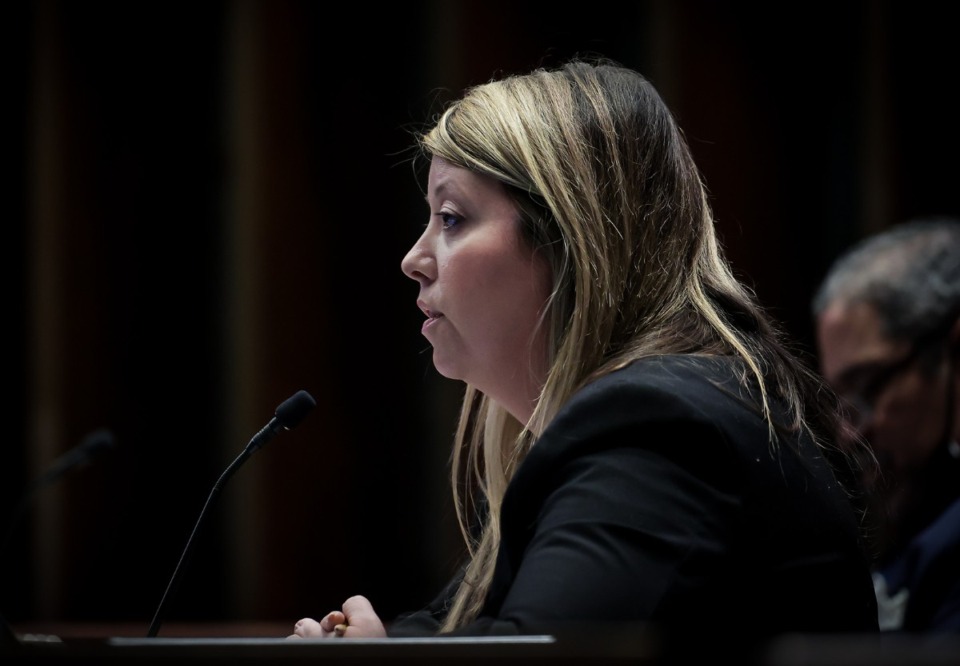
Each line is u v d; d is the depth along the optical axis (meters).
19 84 22.70
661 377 5.83
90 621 21.59
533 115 6.75
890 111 20.14
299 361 21.69
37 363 22.14
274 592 21.12
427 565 21.34
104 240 22.34
